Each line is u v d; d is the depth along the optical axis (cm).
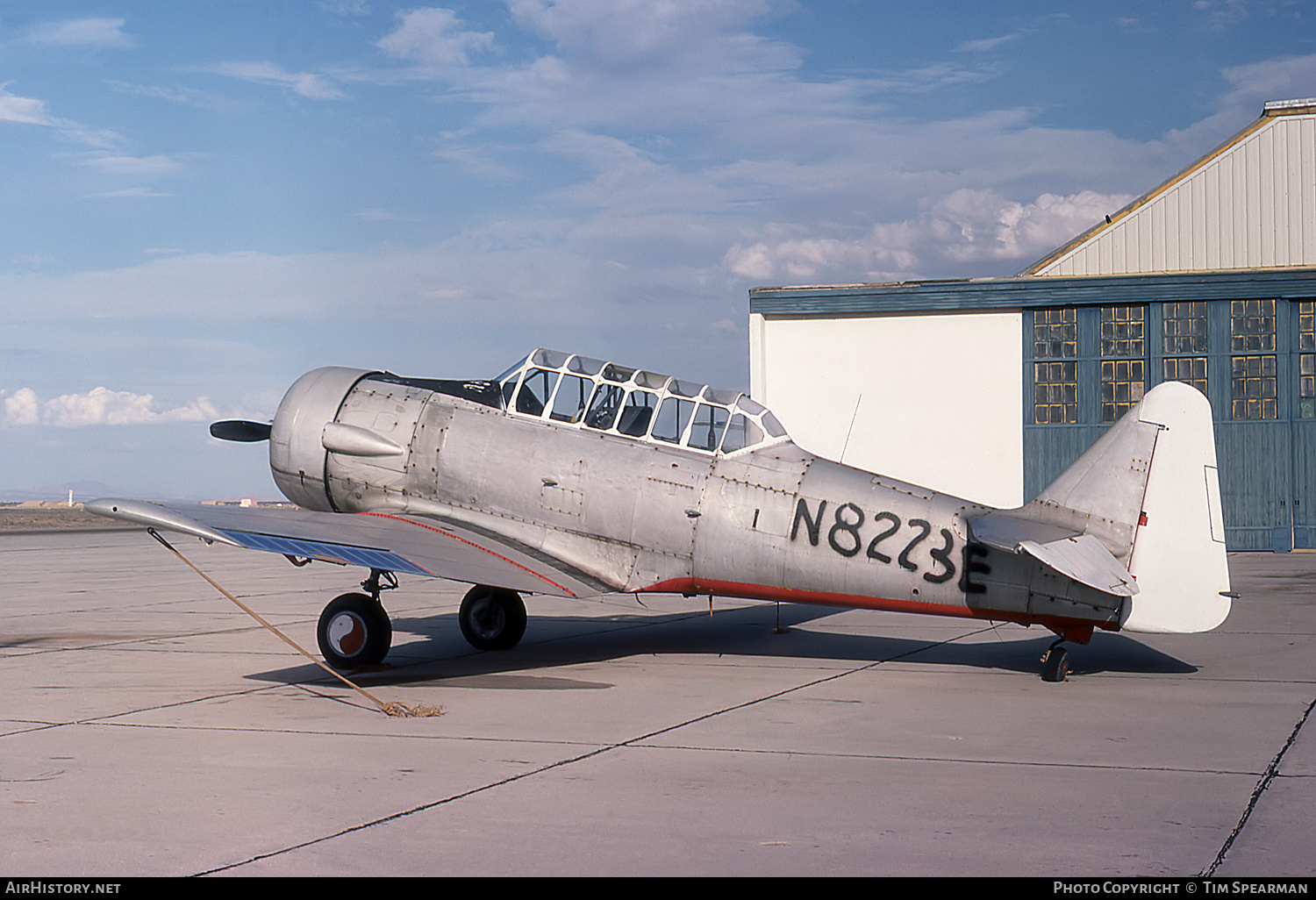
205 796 551
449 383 1154
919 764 617
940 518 934
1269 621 1270
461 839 480
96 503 807
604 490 1041
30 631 1267
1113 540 879
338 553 857
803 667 996
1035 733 698
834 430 2369
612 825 500
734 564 998
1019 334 2309
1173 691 852
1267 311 2239
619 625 1355
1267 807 525
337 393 1171
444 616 1435
